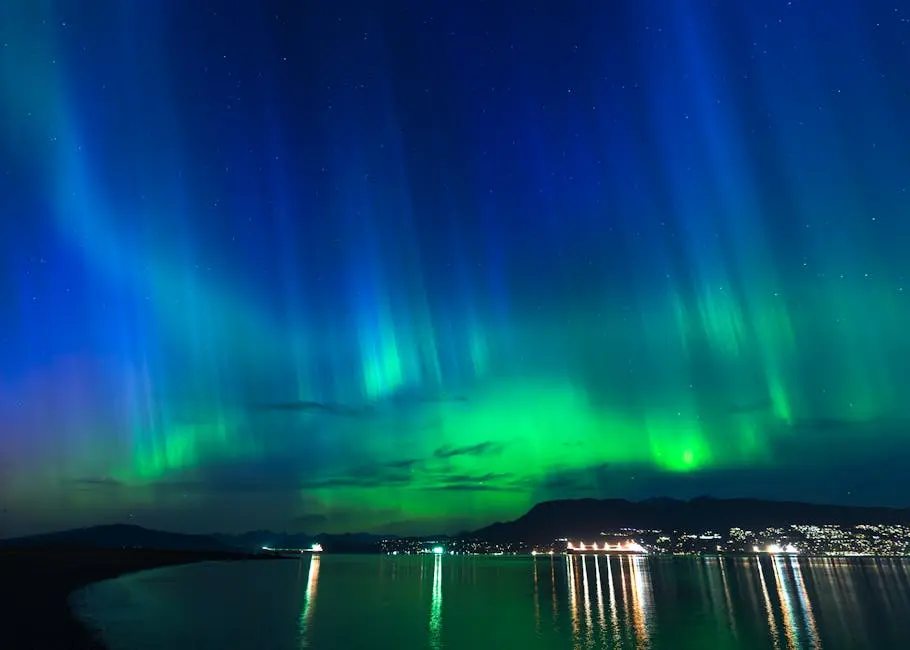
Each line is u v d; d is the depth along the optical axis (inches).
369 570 4665.4
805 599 2108.8
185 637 1172.5
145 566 3941.9
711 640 1237.1
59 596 1728.6
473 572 4416.8
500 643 1180.5
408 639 1214.3
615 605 1913.1
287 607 1781.5
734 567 5068.9
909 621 1521.9
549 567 5467.5
